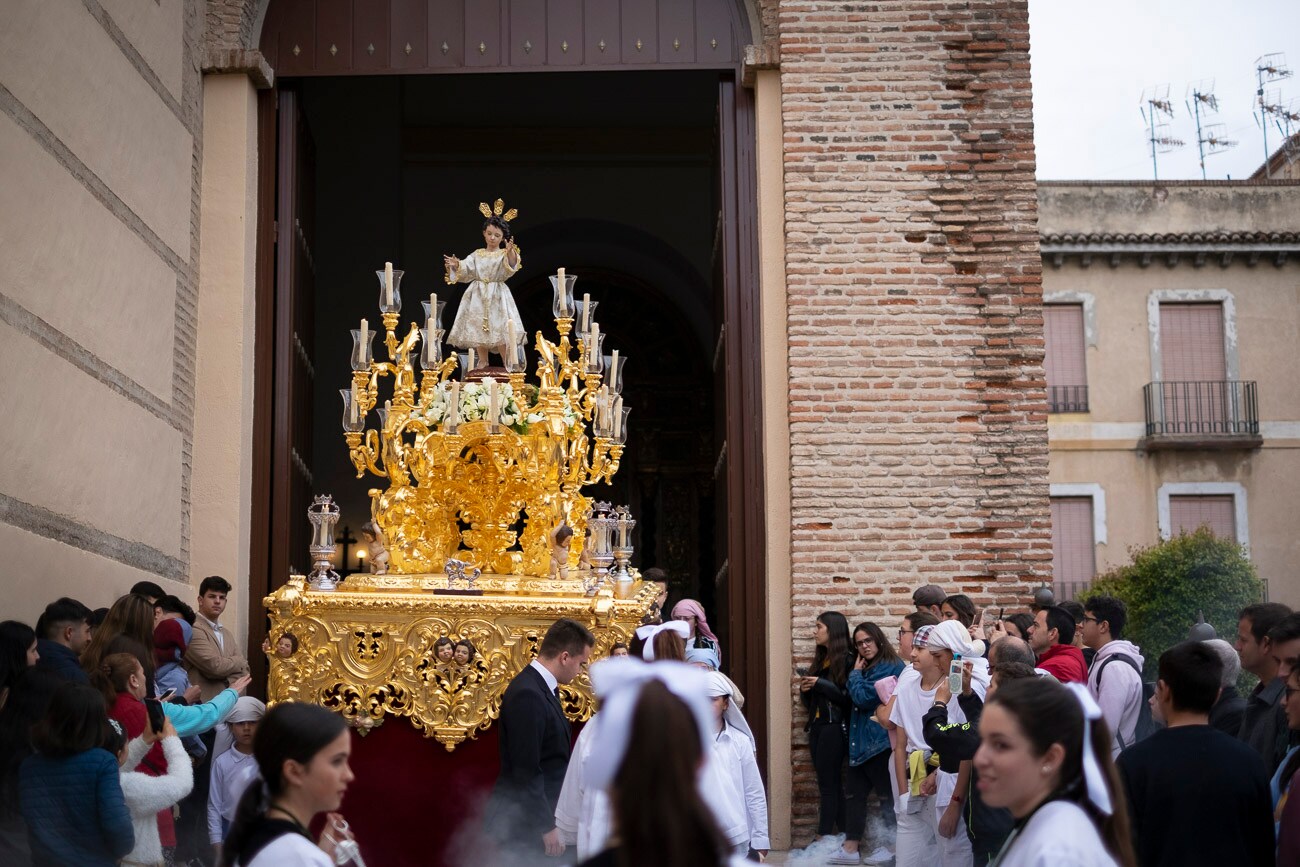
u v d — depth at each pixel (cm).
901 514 1212
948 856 754
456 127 2022
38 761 589
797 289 1235
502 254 1046
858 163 1247
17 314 875
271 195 1288
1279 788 598
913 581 1206
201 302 1242
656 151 2053
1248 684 2000
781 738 1202
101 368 1012
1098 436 2900
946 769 712
